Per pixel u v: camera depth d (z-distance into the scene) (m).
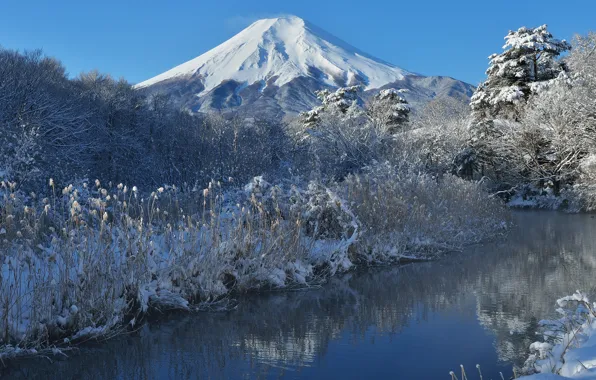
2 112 21.12
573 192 31.12
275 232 10.84
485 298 9.29
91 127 28.16
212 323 8.09
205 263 9.23
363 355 6.58
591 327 5.50
